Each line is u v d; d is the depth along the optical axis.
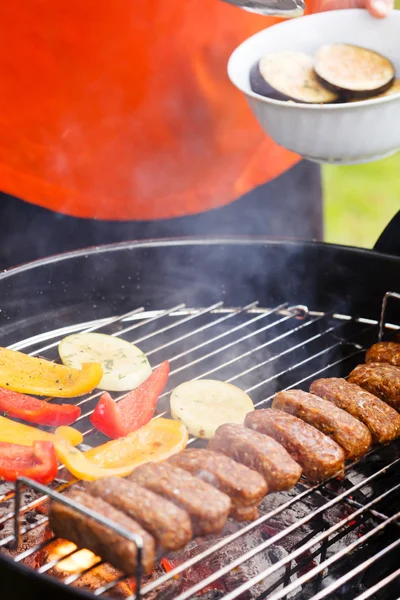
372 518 1.24
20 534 1.14
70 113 1.46
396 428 1.26
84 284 1.46
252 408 1.30
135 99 1.46
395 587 1.19
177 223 1.57
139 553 1.06
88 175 1.50
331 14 1.31
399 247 1.45
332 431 1.24
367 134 1.24
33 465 1.20
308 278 1.48
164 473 1.16
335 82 1.25
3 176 1.49
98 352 1.38
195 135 1.50
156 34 1.42
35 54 1.41
